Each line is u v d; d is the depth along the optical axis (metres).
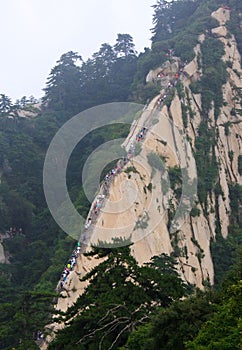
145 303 29.83
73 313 31.81
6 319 33.56
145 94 73.44
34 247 58.53
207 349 18.84
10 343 33.56
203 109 72.50
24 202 65.62
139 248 44.44
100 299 29.80
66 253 49.25
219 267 56.91
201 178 62.25
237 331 18.75
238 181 70.19
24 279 54.47
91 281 32.75
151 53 81.75
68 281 42.00
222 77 77.00
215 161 67.06
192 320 23.16
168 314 23.62
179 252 51.12
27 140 76.62
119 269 31.80
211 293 24.86
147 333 24.66
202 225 57.72
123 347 25.41
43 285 44.84
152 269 32.25
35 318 33.19
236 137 74.00
